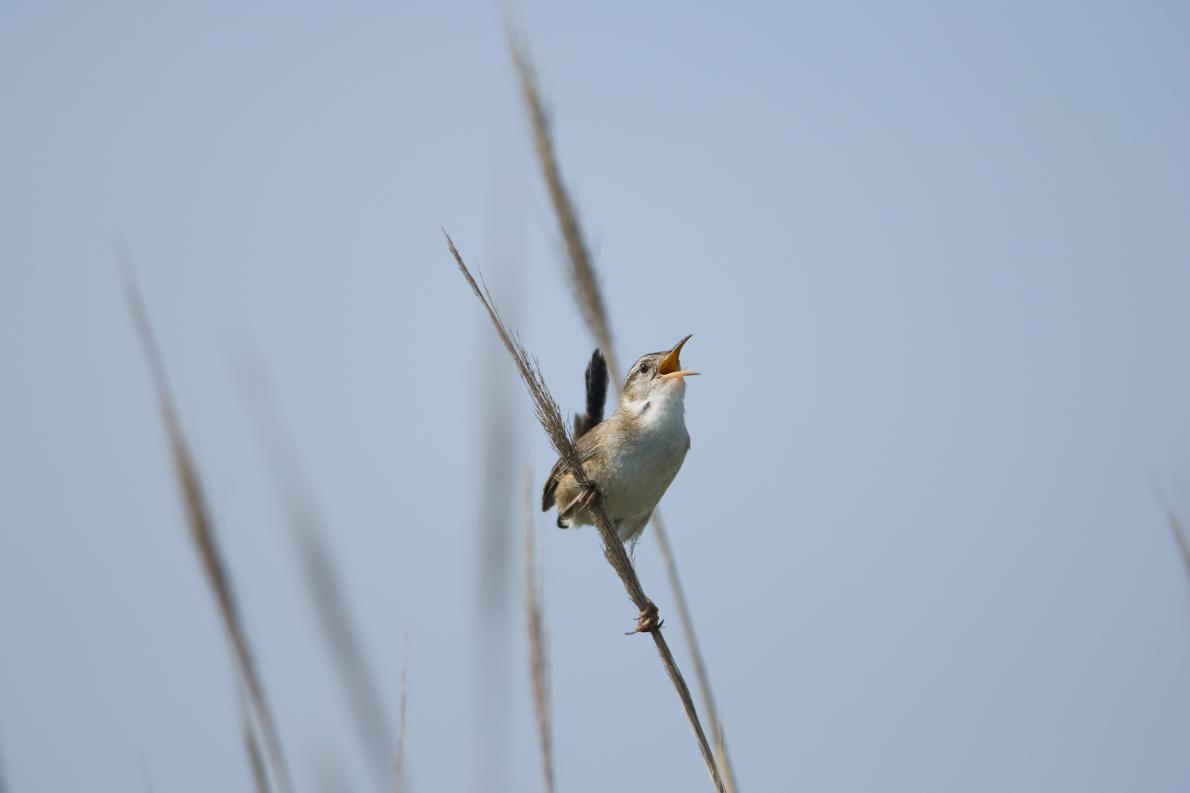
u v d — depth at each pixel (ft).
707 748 25.02
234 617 12.42
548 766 18.12
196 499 11.87
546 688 18.26
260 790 12.68
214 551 12.04
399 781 15.08
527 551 17.99
